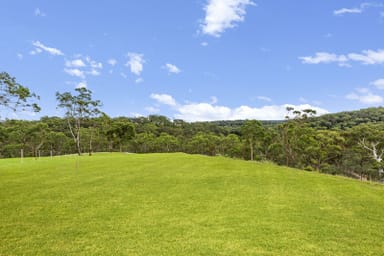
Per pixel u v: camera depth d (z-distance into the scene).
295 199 15.05
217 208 12.97
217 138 96.31
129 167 28.39
